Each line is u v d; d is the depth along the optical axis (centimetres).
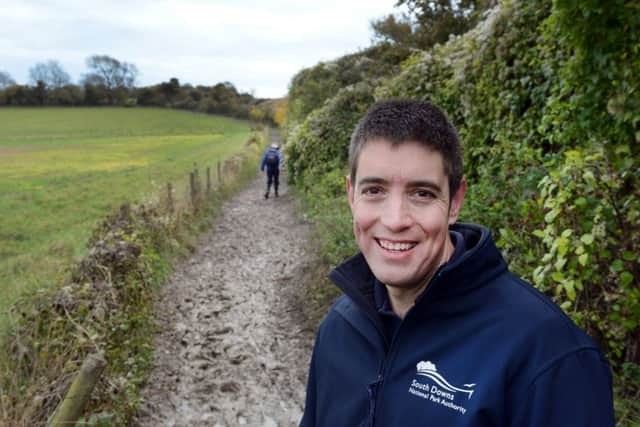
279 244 883
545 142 422
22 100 8294
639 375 237
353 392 130
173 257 716
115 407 320
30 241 944
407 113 116
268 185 1476
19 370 312
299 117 2066
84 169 2436
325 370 143
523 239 297
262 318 544
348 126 1198
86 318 350
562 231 234
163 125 6594
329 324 147
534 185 308
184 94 9381
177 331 500
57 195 1559
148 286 511
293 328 511
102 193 1600
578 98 310
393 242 117
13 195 1552
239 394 393
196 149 3747
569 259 232
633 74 275
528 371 97
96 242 524
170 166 2548
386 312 126
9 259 765
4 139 4625
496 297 110
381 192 118
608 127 303
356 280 137
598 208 215
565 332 99
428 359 111
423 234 116
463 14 1295
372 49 1838
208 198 1212
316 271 598
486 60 496
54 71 9025
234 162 1967
